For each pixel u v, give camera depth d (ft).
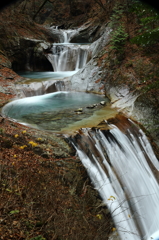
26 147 15.47
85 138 18.42
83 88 33.86
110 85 31.17
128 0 40.27
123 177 17.93
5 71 35.12
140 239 15.65
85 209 13.42
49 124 21.31
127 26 37.55
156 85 25.79
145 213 17.21
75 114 24.31
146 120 22.95
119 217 15.35
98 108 26.48
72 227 10.82
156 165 20.70
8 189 10.91
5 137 15.60
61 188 13.70
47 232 9.48
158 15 35.47
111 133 20.03
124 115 24.23
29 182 12.38
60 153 16.20
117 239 13.70
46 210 10.77
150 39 32.71
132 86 27.99
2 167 12.27
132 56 32.17
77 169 15.90
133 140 21.11
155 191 19.02
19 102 28.27
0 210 9.38
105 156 18.28
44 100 29.66
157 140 21.88
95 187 15.90
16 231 8.75
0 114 22.84
